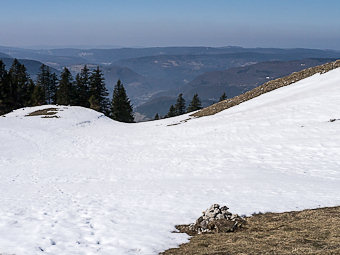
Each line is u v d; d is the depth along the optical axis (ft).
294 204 43.42
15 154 103.65
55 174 79.46
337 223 33.94
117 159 95.45
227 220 37.47
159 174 74.02
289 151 77.51
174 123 159.94
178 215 42.14
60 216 40.83
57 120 162.71
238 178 62.49
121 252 29.99
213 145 94.48
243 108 139.95
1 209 43.21
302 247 27.76
